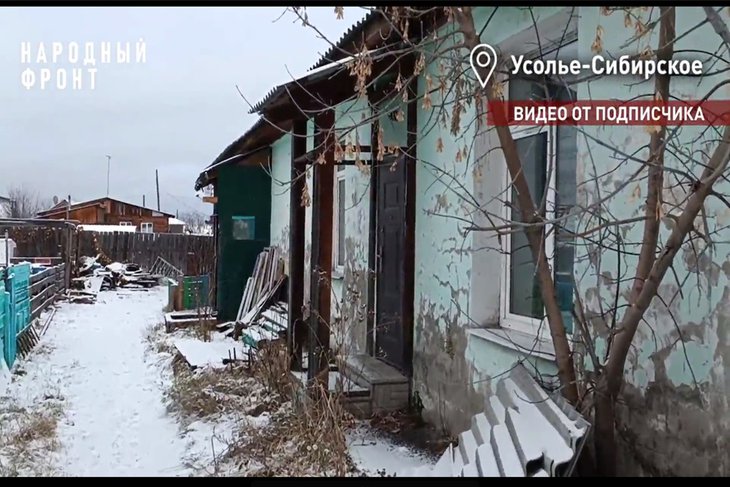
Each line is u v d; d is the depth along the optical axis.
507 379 3.81
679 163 2.96
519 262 4.82
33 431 5.57
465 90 4.34
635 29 3.04
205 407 6.18
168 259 24.91
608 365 2.98
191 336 10.62
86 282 19.44
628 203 3.29
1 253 14.27
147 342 10.49
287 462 4.56
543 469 2.79
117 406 6.75
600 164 3.51
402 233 6.18
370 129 6.59
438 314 5.53
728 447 2.66
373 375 5.99
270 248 11.56
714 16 2.47
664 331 3.02
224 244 12.39
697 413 2.82
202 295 13.53
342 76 5.62
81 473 4.73
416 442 5.11
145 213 42.31
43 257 20.16
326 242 5.98
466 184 5.04
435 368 5.54
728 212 2.72
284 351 7.00
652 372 3.08
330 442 4.59
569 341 3.62
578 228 3.58
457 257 5.20
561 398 3.13
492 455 3.21
